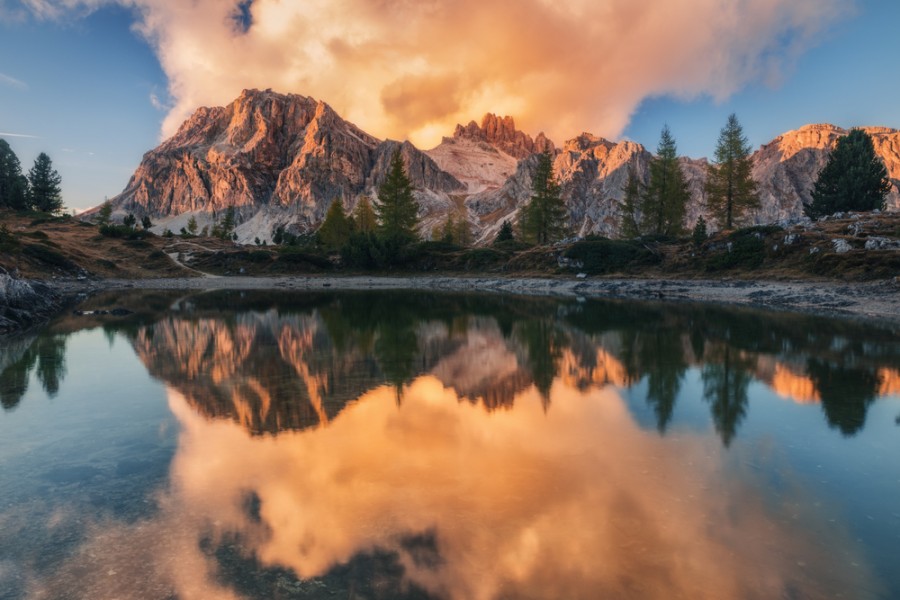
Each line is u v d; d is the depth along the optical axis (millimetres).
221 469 7754
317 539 5785
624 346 19484
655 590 4809
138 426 9844
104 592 4844
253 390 12641
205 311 34000
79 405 11320
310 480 7348
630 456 8281
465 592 4801
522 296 48875
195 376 14273
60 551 5551
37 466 7914
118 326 25766
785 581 4961
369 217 107188
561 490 7004
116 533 5906
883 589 4832
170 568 5234
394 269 83438
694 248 55875
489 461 8055
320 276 82750
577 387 13094
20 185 116688
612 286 51906
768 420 10211
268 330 24250
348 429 9609
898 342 19656
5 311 26375
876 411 10789
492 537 5789
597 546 5594
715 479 7371
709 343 19938
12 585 4949
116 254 85375
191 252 93688
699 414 10664
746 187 67875
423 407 11164
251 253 89750
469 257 79000
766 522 6125
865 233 44344
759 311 31719
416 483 7230
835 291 35031
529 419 10297
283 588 4883
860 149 61594
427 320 28641
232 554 5488
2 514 6363
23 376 14359
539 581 4969
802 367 15312
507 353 18141
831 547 5574
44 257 67438
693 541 5695
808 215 65125
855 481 7297
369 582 4977
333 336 22281
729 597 4711
